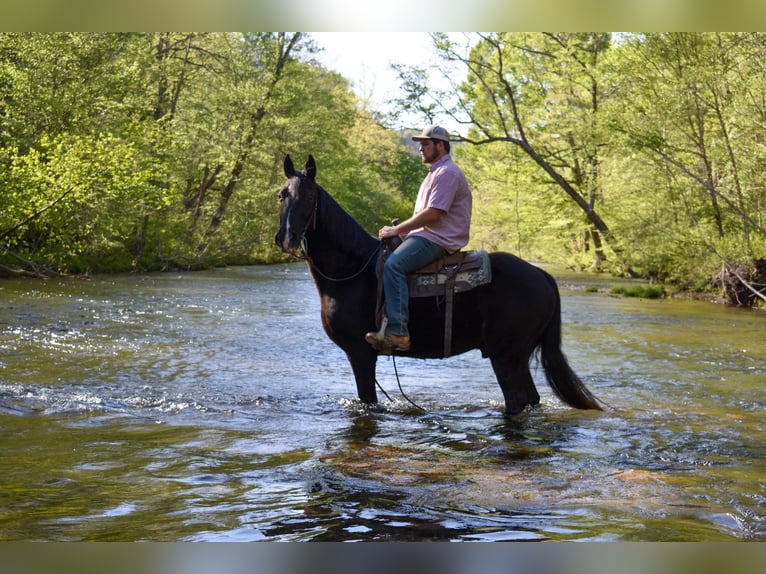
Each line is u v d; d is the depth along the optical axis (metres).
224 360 9.12
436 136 6.25
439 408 6.88
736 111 19.38
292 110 38.28
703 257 22.42
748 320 16.33
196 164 31.78
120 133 24.05
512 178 34.03
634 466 5.04
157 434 5.64
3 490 4.21
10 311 12.61
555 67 30.30
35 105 21.75
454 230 6.25
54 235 21.80
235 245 33.28
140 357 9.01
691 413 6.84
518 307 6.23
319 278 6.56
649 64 21.80
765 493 4.48
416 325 6.31
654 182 24.23
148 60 28.08
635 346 11.60
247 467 4.82
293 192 6.19
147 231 27.53
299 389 7.56
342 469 4.80
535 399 6.60
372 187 58.22
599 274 34.38
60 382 7.31
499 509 4.09
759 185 20.38
